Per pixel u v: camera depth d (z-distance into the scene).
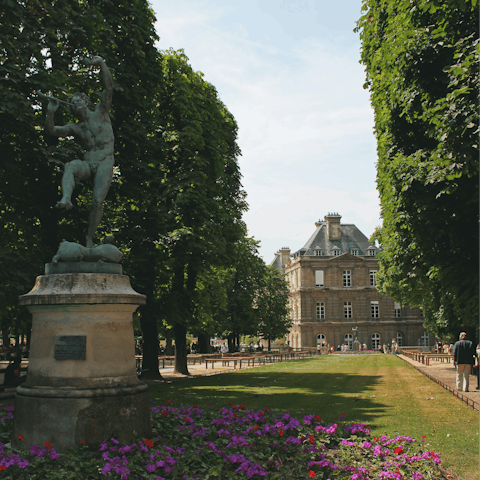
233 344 58.31
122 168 17.72
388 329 79.44
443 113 12.35
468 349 15.95
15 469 5.78
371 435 8.38
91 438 6.74
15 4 12.80
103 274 7.43
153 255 20.55
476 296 13.80
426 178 13.26
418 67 14.11
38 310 7.28
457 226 14.69
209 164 24.19
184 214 22.23
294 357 50.12
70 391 6.86
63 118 14.98
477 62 11.62
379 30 17.61
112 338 7.32
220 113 27.14
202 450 6.83
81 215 17.92
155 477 5.88
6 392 12.79
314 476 6.00
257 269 54.59
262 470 6.09
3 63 13.35
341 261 80.56
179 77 23.92
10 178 14.23
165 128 23.89
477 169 11.94
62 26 14.75
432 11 9.97
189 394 15.54
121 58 18.05
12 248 13.69
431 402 12.98
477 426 9.42
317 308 80.19
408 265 20.52
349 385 18.36
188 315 23.80
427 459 6.60
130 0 18.20
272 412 10.11
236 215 29.41
